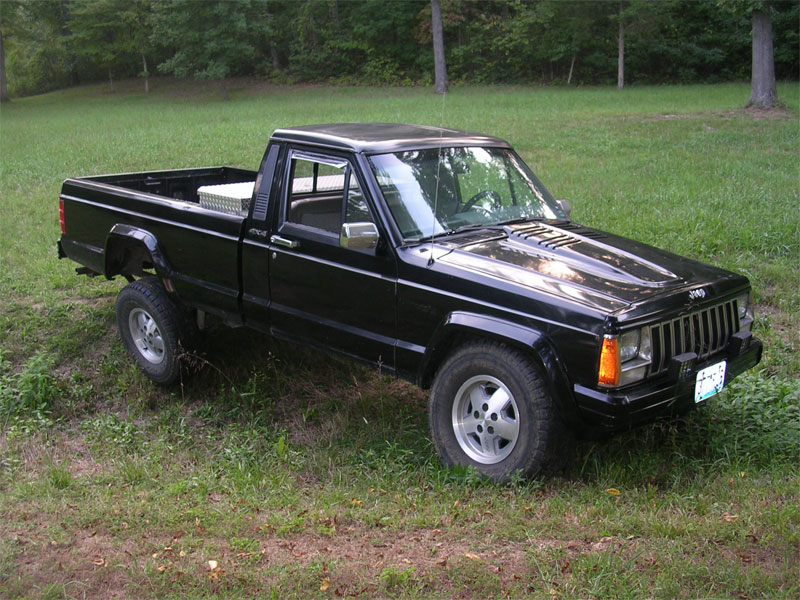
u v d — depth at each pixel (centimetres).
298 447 517
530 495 404
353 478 464
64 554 361
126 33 5238
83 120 3173
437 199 486
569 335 393
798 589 306
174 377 598
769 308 717
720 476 422
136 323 625
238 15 4231
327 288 491
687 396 416
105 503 418
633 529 365
